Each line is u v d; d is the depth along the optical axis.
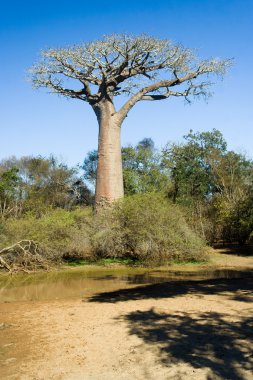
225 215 24.36
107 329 6.61
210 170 34.94
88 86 23.81
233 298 8.79
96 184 22.62
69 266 17.56
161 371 4.80
